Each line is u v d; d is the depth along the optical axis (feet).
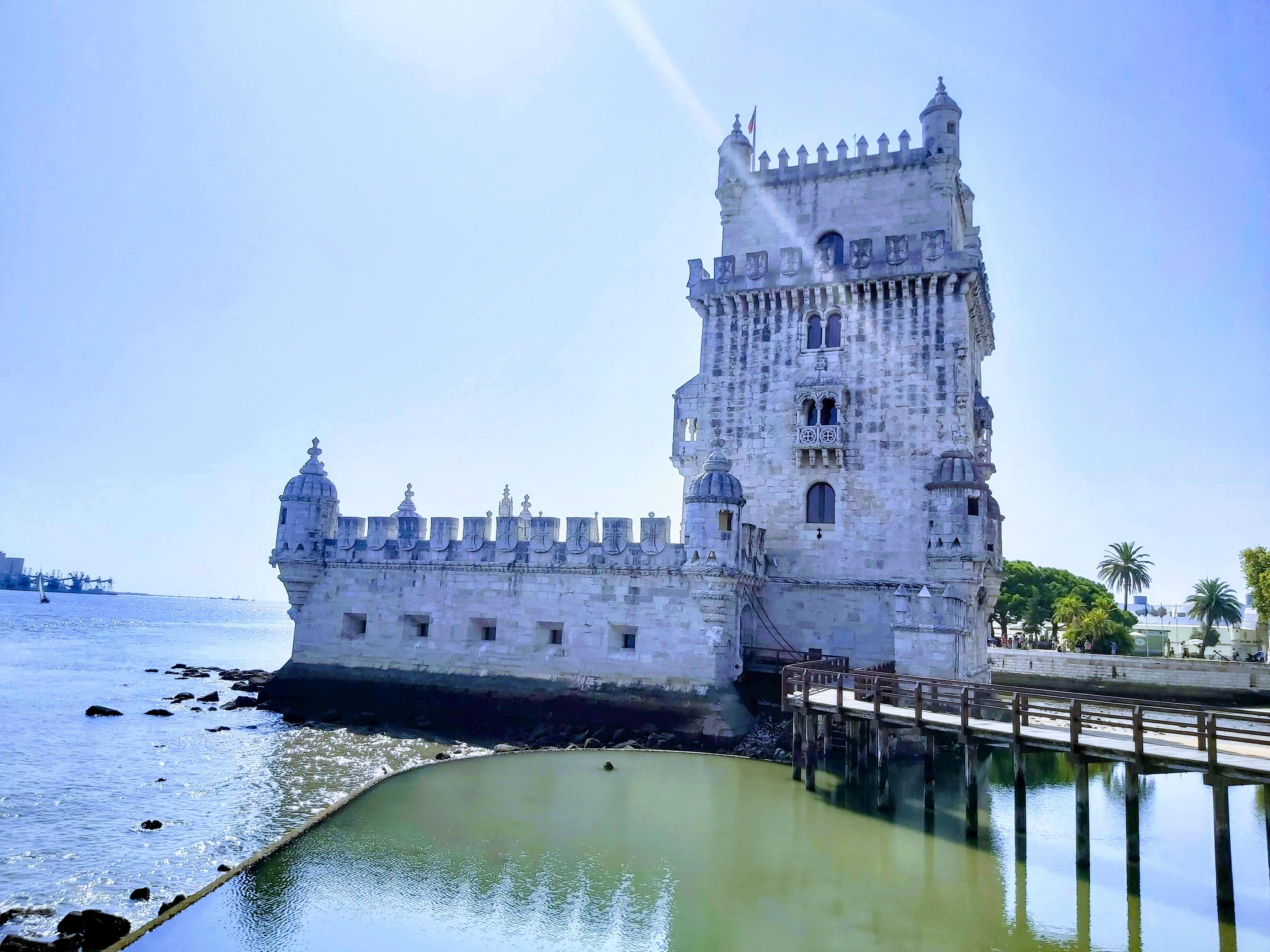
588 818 86.38
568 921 61.87
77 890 69.26
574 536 135.13
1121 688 196.75
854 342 137.90
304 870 70.49
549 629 137.49
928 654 112.16
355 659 148.15
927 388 132.77
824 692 111.96
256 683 183.11
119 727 134.51
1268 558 244.63
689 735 120.67
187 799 94.58
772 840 81.05
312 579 153.28
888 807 92.12
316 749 119.55
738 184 151.74
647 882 69.51
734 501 124.98
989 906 67.10
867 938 60.59
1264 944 61.31
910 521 131.03
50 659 261.24
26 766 107.65
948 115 139.64
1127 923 64.59
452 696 137.28
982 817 92.99
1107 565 339.57
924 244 133.80
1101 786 117.29
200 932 58.54
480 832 80.89
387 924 60.64
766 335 143.84
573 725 126.93
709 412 145.38
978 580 124.57
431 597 144.66
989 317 153.89
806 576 135.33
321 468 159.02
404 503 189.88
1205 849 85.81
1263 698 188.03
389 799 91.56
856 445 135.33
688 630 126.41
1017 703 82.12
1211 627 321.73
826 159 146.82
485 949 57.36
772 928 61.67
